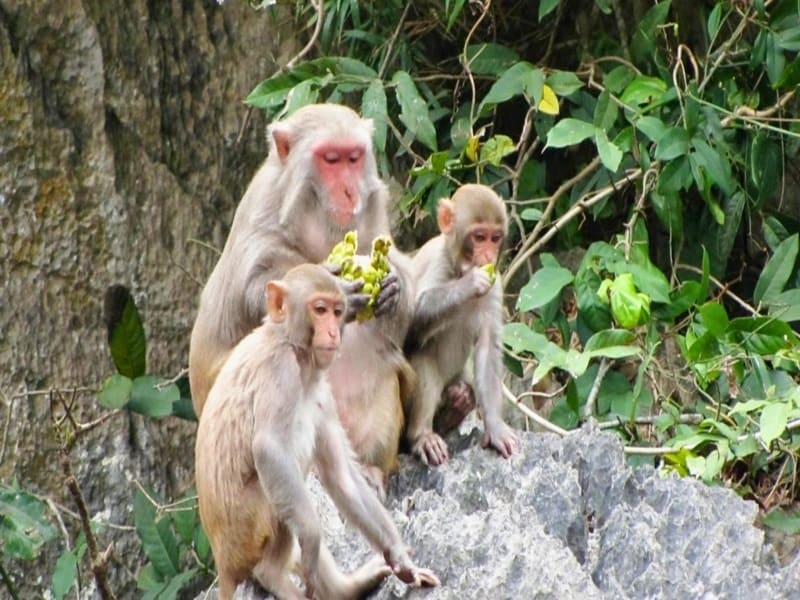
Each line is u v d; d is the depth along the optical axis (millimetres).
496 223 10758
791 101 14672
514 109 16156
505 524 8445
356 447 10367
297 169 11242
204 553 13250
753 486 13836
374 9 15531
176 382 14148
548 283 13250
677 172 13719
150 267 15195
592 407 13461
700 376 12773
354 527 8562
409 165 15984
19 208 14805
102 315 15023
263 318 11117
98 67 15227
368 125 11500
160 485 15031
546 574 7789
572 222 15078
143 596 13789
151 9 15625
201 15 15844
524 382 14320
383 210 11547
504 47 15125
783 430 11797
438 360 10906
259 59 16000
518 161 15102
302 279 8727
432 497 9375
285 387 8594
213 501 8859
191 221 15500
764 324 12516
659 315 13227
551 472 9359
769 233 14352
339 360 10383
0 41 14867
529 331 12703
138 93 15414
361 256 10719
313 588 8453
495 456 10469
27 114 14875
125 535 14695
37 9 15000
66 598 14562
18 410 14578
